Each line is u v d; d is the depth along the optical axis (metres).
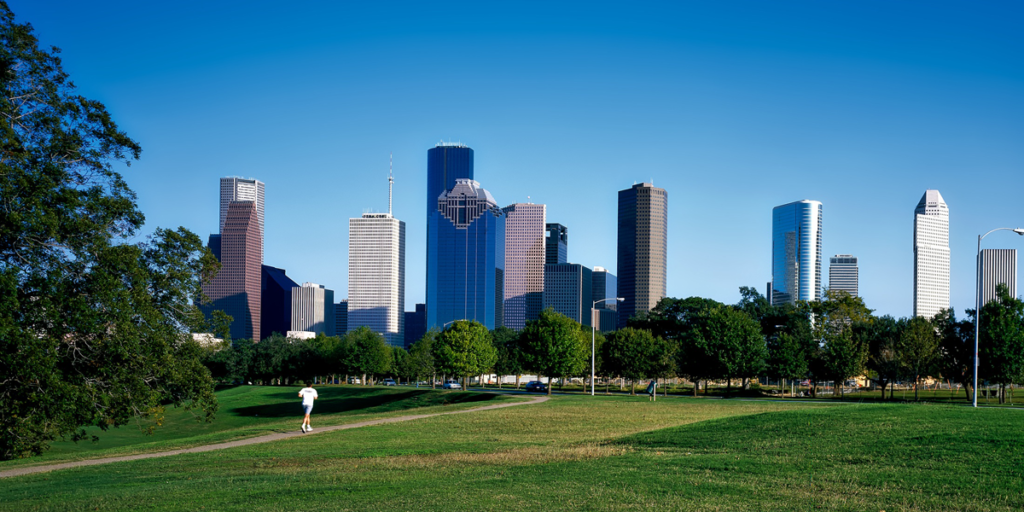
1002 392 65.56
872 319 93.31
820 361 82.38
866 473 16.31
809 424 24.38
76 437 37.19
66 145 33.31
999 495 13.73
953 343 71.31
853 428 22.80
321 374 149.62
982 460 16.84
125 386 32.97
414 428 32.75
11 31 32.03
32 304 29.66
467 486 15.98
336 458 22.47
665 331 120.44
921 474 15.88
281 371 145.38
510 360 131.00
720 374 80.56
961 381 72.62
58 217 30.72
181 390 37.72
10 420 29.61
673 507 13.30
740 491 14.80
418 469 19.36
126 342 31.69
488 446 25.11
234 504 14.56
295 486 16.58
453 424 34.53
